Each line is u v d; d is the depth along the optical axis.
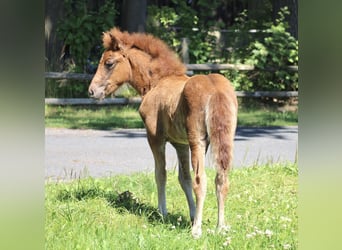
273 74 17.70
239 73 17.39
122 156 10.99
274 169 9.35
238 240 5.59
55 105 16.28
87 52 17.30
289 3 18.77
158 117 6.62
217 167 5.61
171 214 6.87
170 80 6.76
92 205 6.96
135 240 5.56
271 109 17.48
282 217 6.31
